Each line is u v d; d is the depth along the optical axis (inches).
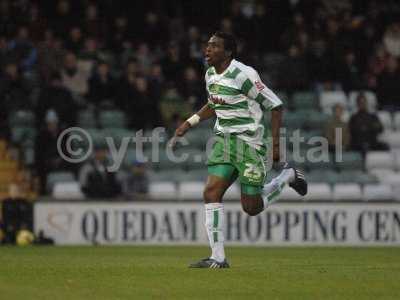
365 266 1393.9
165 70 2714.1
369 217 2395.4
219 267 1273.4
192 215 2352.4
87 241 2332.7
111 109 2637.8
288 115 2687.0
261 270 1250.0
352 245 2373.3
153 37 2851.9
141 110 2600.9
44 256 1686.8
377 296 1023.6
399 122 2827.3
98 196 2343.8
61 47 2746.1
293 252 1959.9
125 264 1384.1
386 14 3068.4
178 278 1144.2
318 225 2379.4
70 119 2512.3
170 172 2518.5
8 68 2573.8
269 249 2126.0
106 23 2844.5
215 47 1268.5
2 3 2763.3
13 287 1050.1
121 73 2741.1
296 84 2800.2
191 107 2657.5
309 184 2486.5
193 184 2458.2
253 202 1304.1
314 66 2847.0
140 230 2346.2
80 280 1120.8
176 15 2977.4
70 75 2696.9
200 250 2020.2
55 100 2502.5
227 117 1278.3
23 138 2559.1
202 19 2960.1
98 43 2800.2
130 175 2447.1
